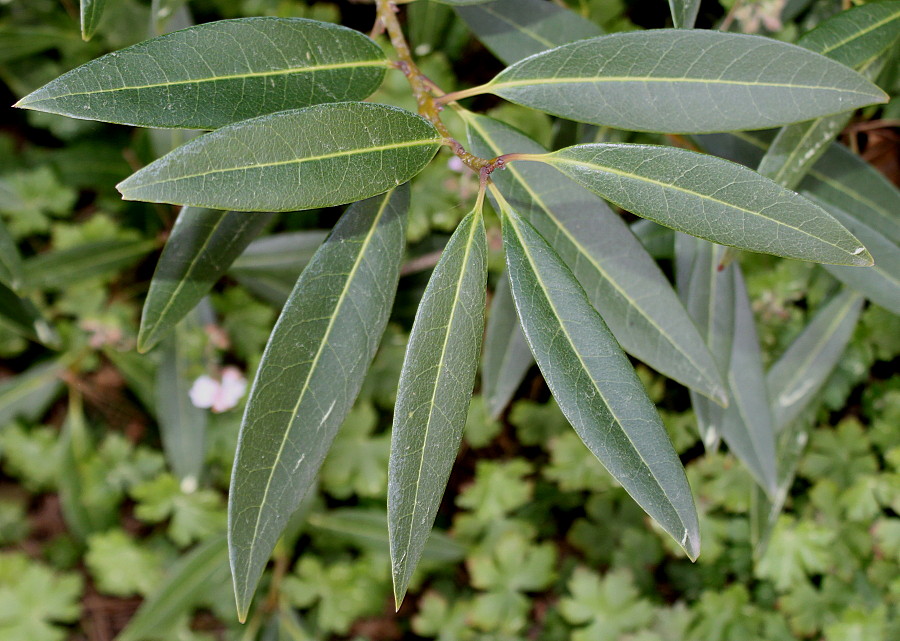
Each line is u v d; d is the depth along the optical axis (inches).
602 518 37.3
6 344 37.6
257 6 31.1
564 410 15.0
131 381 35.3
